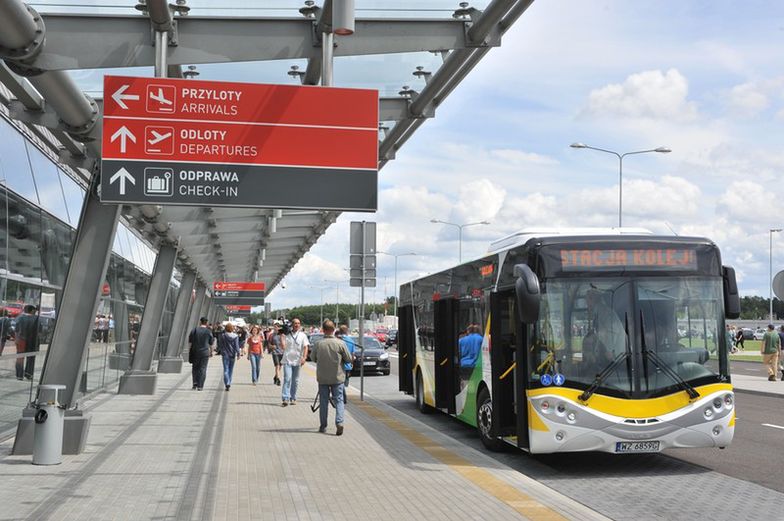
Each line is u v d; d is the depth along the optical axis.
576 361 9.81
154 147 8.88
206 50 9.04
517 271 9.67
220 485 8.52
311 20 9.24
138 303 26.64
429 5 9.23
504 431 11.02
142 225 19.39
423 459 10.39
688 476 9.89
